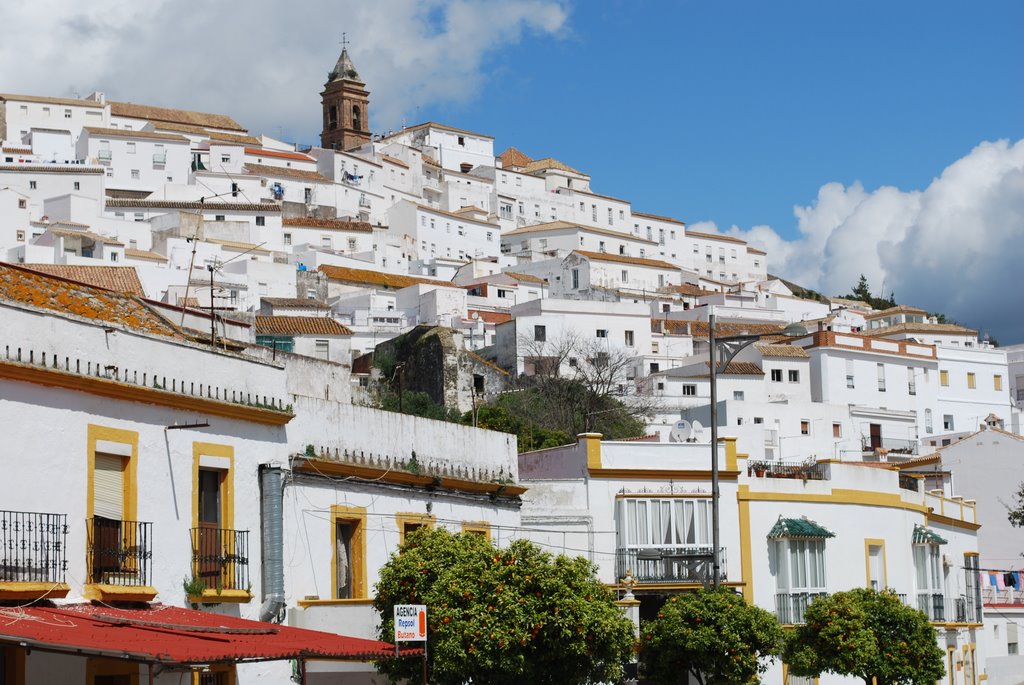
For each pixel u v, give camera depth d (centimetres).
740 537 4838
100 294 3441
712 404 4200
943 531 6009
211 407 2956
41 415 2539
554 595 3056
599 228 19775
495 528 4044
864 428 11075
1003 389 12656
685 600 4041
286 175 16975
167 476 2828
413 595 3097
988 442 7500
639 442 4719
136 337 2780
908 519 5528
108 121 17675
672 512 4684
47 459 2541
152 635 2300
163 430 2830
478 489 3966
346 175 17875
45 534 2506
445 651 3008
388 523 3534
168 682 2722
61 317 2600
